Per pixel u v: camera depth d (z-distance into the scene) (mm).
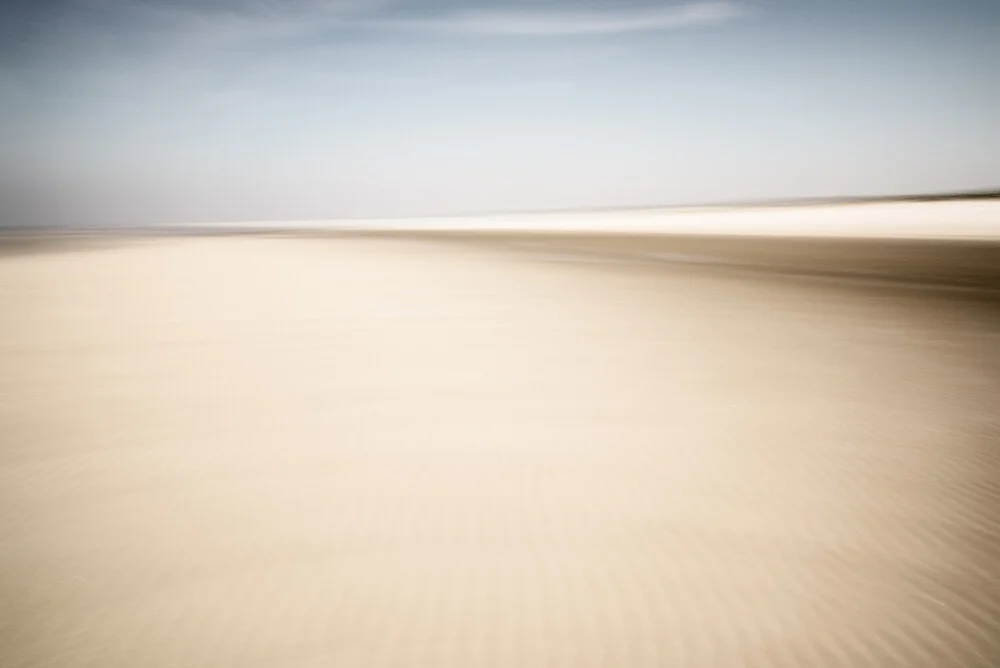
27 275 20672
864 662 2617
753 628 2834
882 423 5848
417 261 27906
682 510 4047
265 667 2590
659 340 10125
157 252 35438
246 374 7820
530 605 3010
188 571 3314
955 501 4145
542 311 13203
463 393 6977
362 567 3352
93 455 5043
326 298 15062
